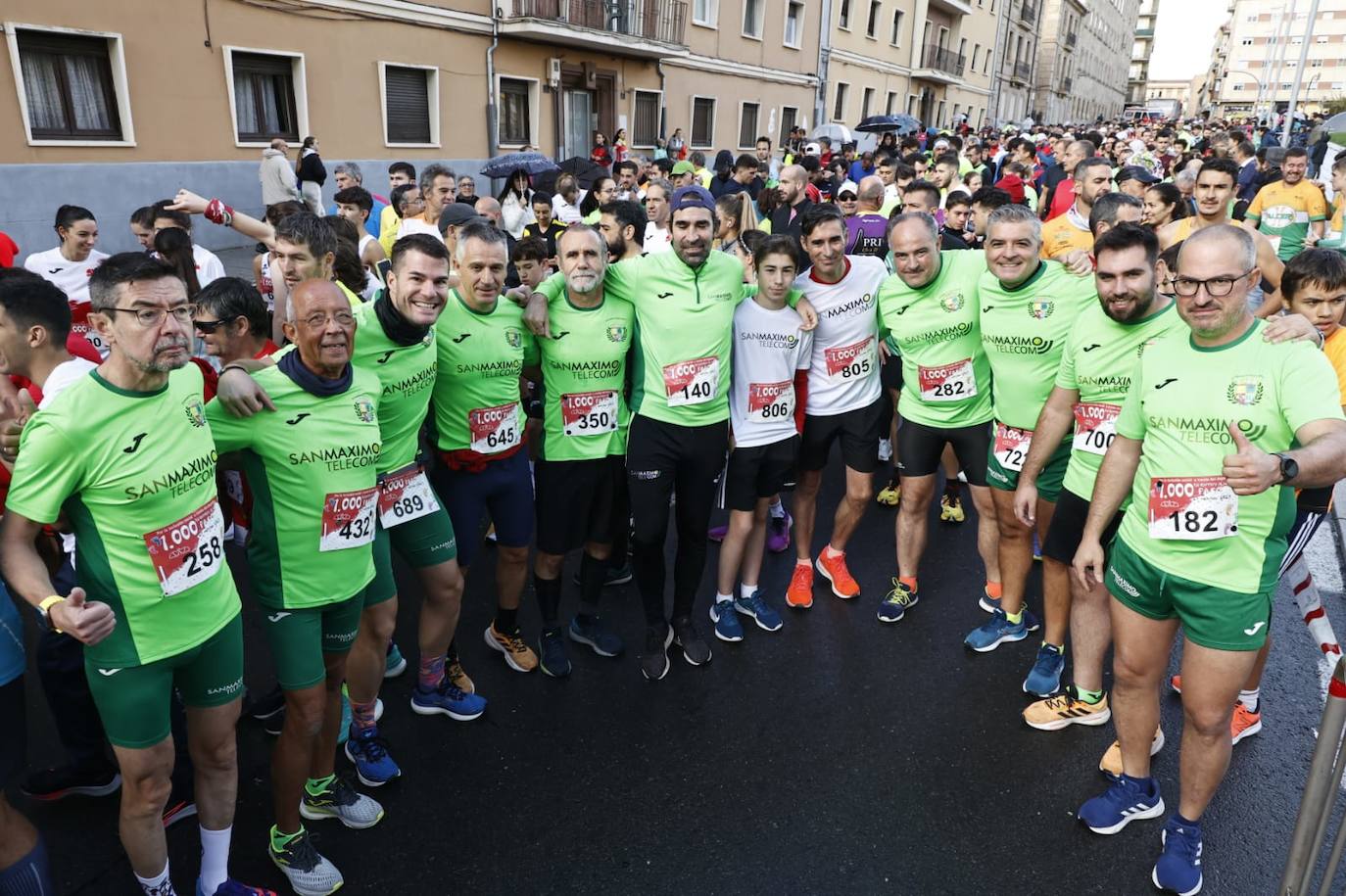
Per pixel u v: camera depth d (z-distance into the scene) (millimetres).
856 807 2709
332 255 3141
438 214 5801
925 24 31578
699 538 3377
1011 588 3582
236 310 2672
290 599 2260
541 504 3293
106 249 10164
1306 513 2691
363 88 13000
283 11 11672
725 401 3281
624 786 2789
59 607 1729
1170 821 2447
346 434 2283
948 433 3604
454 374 2908
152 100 10406
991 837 2592
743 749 2977
